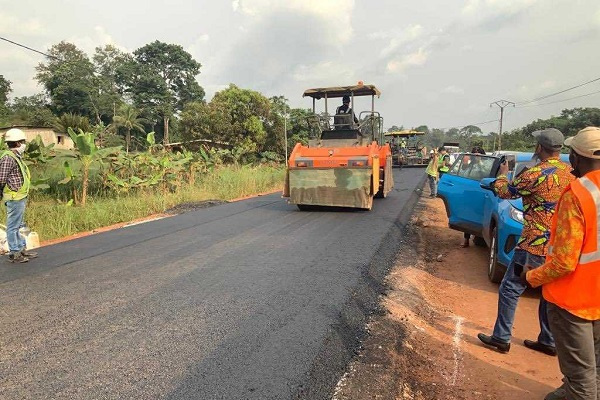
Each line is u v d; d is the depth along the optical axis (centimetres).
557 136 390
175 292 521
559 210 270
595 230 259
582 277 263
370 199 1148
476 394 352
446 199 831
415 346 428
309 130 1459
